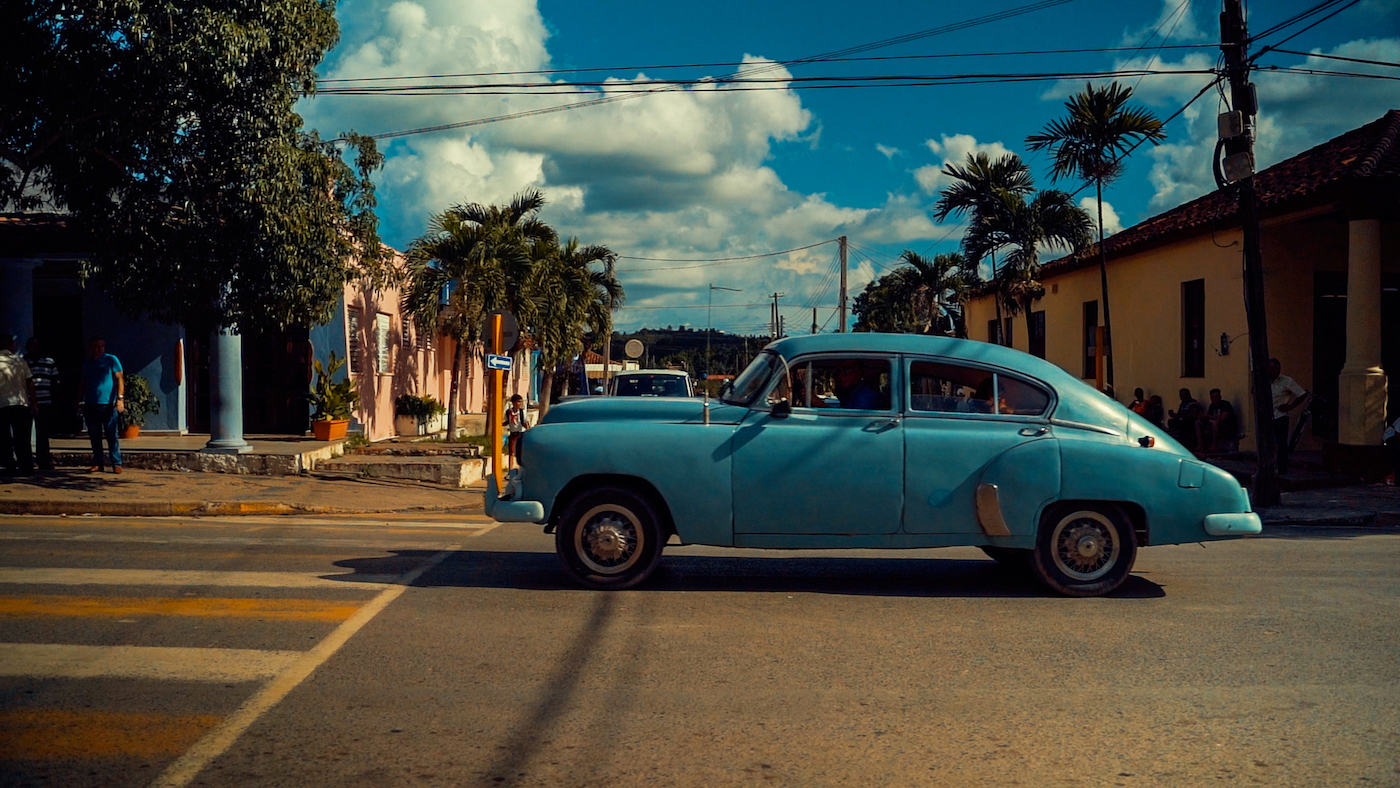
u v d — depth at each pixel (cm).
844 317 4200
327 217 1353
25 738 426
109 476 1430
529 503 732
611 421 749
